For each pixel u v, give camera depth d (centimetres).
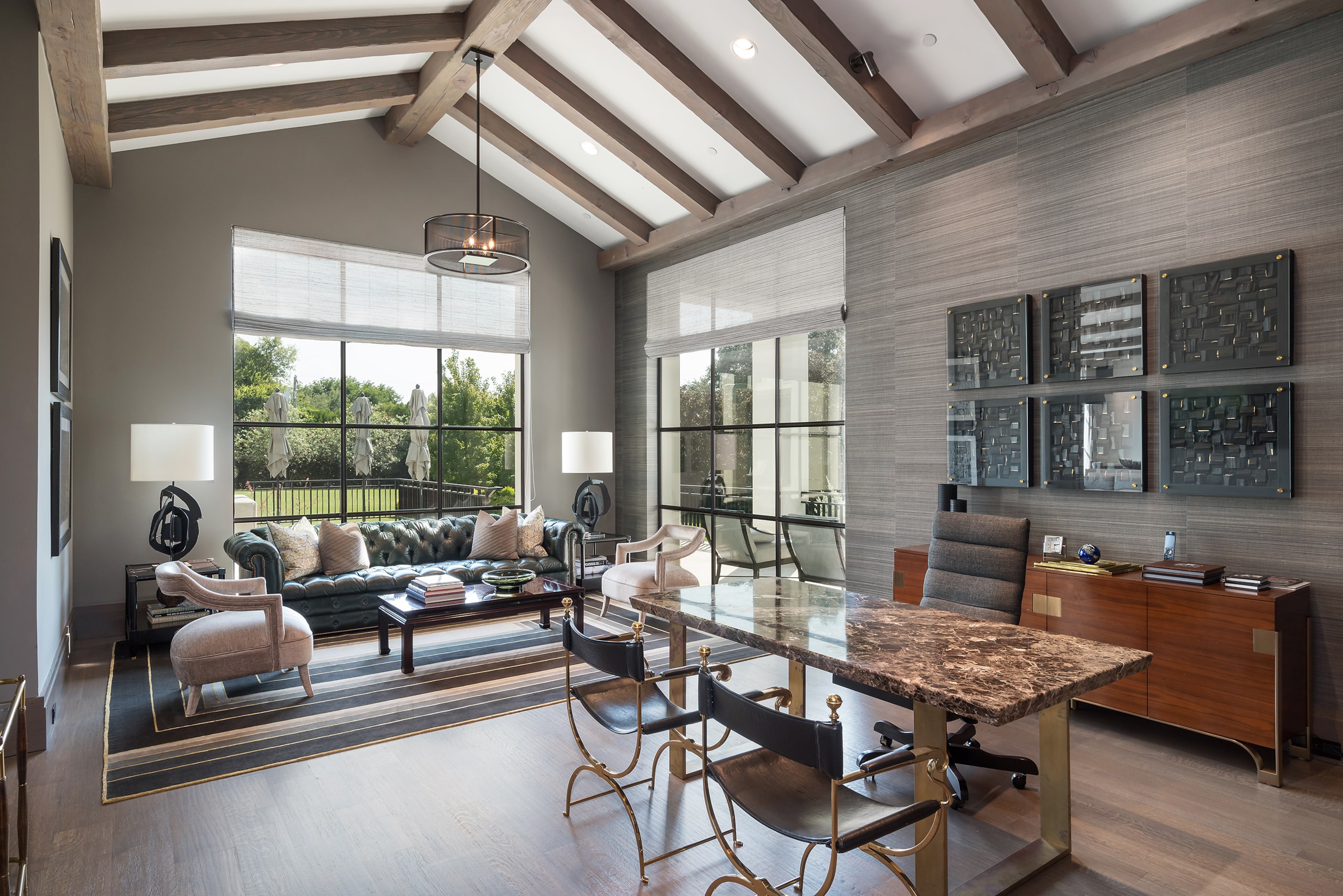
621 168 641
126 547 548
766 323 618
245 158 598
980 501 470
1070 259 423
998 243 457
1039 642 234
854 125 503
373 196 658
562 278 770
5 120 349
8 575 340
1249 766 324
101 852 252
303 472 642
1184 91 377
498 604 480
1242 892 230
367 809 283
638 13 455
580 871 241
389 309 666
